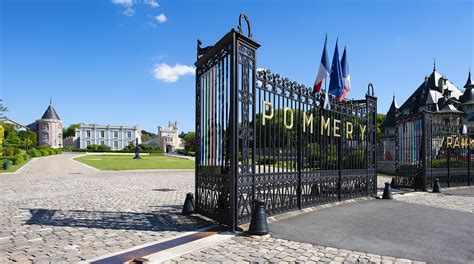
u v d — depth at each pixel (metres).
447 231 6.57
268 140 7.85
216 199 7.26
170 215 8.19
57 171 25.55
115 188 14.47
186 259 4.79
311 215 8.05
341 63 11.30
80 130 114.50
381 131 58.38
